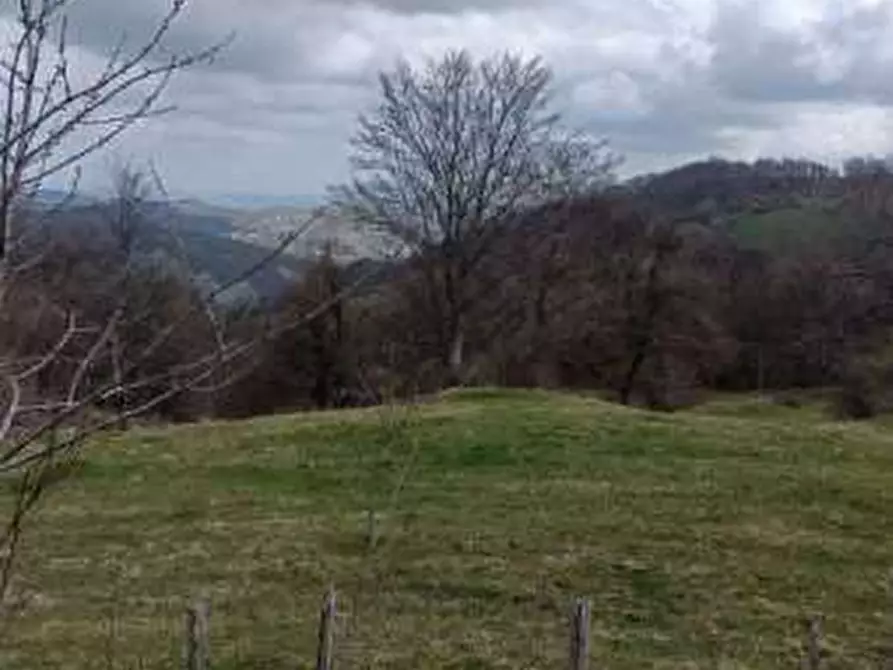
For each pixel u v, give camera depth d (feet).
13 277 8.13
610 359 195.42
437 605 57.21
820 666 50.70
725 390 233.14
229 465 88.28
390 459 87.20
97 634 51.24
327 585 59.72
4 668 46.03
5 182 8.07
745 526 69.77
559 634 53.67
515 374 169.48
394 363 75.46
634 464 84.94
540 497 76.28
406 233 147.74
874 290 231.09
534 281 163.84
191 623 42.78
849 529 70.28
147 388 8.46
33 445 8.50
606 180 163.22
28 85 8.20
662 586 60.13
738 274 231.30
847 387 212.23
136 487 82.23
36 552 64.59
